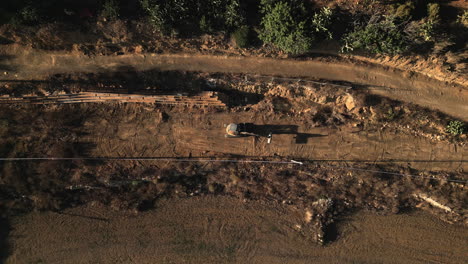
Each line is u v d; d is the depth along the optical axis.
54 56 34.41
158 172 36.75
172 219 39.16
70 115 35.47
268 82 35.97
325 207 38.59
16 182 35.56
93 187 37.22
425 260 39.47
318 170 37.62
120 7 31.02
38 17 29.58
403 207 39.38
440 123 36.81
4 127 34.78
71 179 36.31
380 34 30.89
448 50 33.19
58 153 35.31
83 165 36.06
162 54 35.25
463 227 39.47
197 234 39.31
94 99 35.47
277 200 39.47
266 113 37.19
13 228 37.72
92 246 38.47
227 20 30.77
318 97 36.84
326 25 30.31
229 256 39.38
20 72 34.22
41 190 36.56
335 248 39.56
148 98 35.72
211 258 39.25
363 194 38.19
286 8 29.17
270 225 39.69
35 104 34.88
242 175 37.53
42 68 34.38
